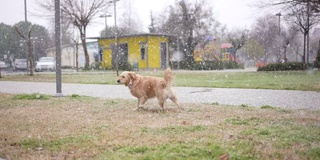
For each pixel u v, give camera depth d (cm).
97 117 667
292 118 620
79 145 454
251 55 6362
